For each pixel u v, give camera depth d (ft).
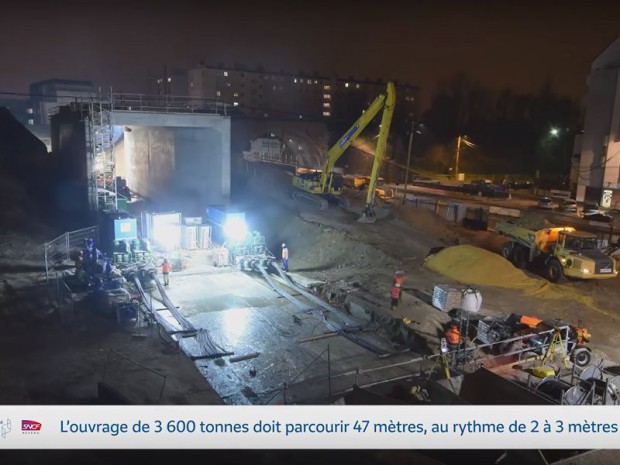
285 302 82.17
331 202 136.67
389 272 91.76
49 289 77.25
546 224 98.12
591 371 50.93
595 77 183.11
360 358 63.31
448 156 310.24
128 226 94.99
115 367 55.36
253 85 437.99
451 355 58.29
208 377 57.62
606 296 83.20
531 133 329.31
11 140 141.59
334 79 465.06
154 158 156.56
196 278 94.17
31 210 116.67
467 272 87.86
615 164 179.11
